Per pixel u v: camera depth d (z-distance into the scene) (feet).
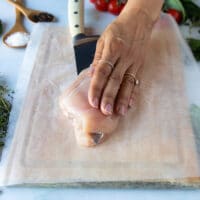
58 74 2.16
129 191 1.73
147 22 2.23
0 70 2.23
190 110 1.97
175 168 1.74
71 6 2.36
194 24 2.46
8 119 1.98
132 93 1.96
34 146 1.84
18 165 1.77
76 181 1.72
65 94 1.90
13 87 2.14
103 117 1.81
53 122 1.93
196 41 2.29
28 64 2.23
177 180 1.71
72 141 1.85
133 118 1.93
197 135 1.87
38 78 2.15
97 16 2.56
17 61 2.29
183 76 2.13
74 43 2.26
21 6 2.58
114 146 1.82
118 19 2.20
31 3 2.65
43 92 2.07
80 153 1.81
